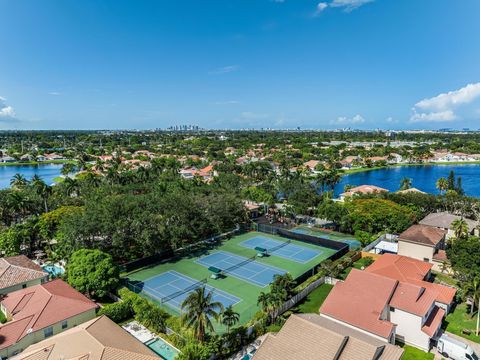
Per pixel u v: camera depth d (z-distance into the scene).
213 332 33.69
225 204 74.44
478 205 83.88
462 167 197.50
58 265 55.00
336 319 34.56
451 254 49.94
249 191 102.56
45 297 38.16
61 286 41.84
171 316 38.06
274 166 175.75
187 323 35.28
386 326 32.66
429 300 36.59
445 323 38.78
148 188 97.38
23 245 63.53
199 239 70.56
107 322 33.88
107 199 65.00
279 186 109.25
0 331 32.72
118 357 27.72
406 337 35.34
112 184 108.31
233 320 34.97
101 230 53.53
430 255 54.66
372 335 32.19
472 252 46.62
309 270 50.66
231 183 116.38
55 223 62.78
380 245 63.38
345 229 77.38
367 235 66.50
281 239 72.88
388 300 36.06
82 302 38.69
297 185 106.19
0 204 75.25
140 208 61.34
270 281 51.25
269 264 58.25
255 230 79.25
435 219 71.94
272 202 93.31
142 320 38.28
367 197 90.19
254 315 39.88
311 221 86.56
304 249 66.50
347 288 38.41
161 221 59.66
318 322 30.64
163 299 44.97
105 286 42.66
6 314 39.03
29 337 33.25
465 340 35.53
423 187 139.88
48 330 34.81
